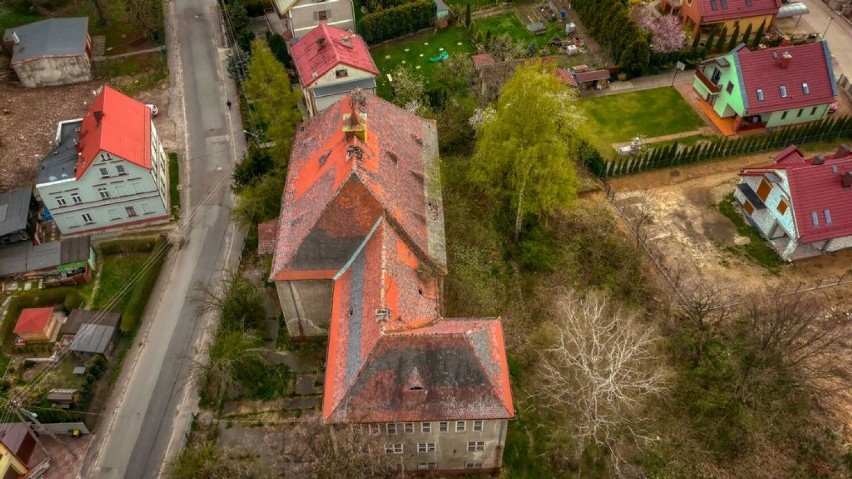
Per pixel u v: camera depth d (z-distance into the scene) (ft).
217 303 199.00
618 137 263.70
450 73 277.85
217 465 161.38
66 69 288.92
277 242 187.62
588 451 171.42
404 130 208.33
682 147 258.37
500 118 198.70
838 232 208.95
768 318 181.78
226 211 241.14
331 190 173.06
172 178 254.27
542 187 198.49
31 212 231.09
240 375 182.80
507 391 152.35
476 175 212.84
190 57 306.96
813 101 256.73
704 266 215.51
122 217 233.55
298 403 183.52
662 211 234.58
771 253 219.41
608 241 219.82
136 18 304.09
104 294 214.48
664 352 189.78
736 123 262.67
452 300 197.16
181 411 184.85
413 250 175.63
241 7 305.32
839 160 215.31
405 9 305.73
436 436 156.46
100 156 212.84
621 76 288.71
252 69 226.38
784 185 212.84
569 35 310.45
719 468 168.45
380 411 148.77
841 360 188.55
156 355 198.90
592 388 164.04
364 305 159.22
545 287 209.05
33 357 198.70
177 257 226.38
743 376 178.19
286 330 201.16
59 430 180.55
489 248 220.23
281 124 227.40
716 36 306.96
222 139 269.03
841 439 171.42
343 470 140.97
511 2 333.01
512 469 169.58
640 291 205.57
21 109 278.46
